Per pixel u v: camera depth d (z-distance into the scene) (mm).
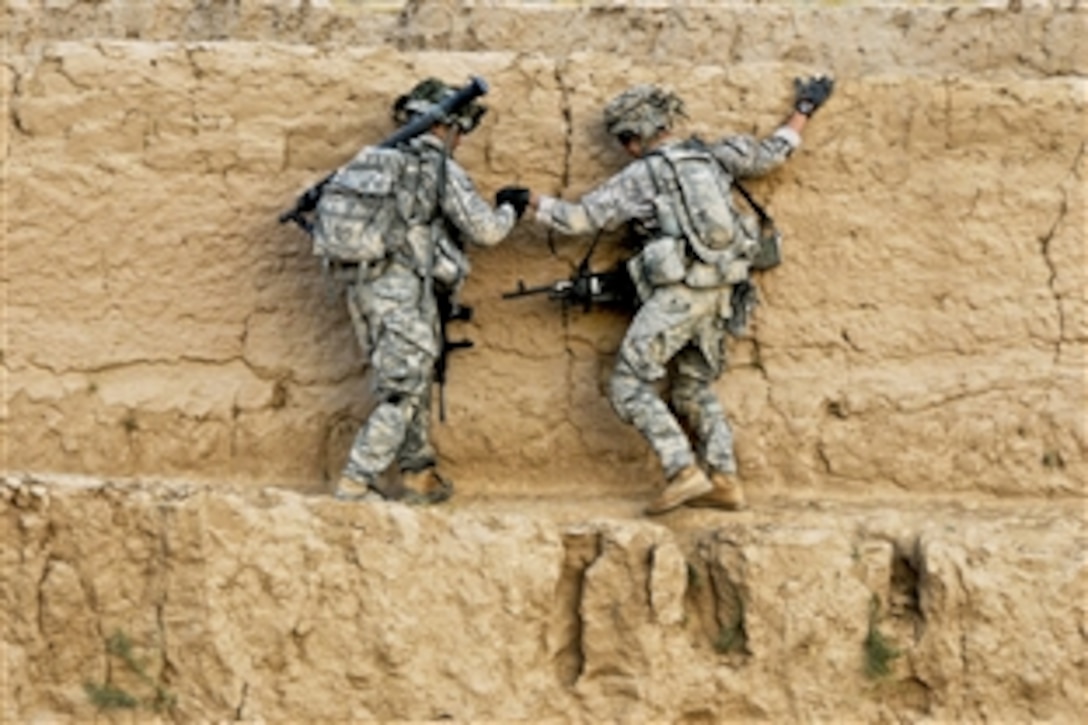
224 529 10898
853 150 12578
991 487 12430
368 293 11359
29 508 10914
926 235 12625
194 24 14656
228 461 12109
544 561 11203
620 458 12328
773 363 12469
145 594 10898
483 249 12273
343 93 12328
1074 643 11438
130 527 10914
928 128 12633
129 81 12188
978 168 12672
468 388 12250
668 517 11875
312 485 12125
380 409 11305
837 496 12406
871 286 12562
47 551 10922
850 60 14562
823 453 12406
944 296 12602
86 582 10898
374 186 11266
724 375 12430
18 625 10836
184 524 10844
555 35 14578
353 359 12273
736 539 11430
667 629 11312
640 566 11281
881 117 12609
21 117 12102
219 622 10820
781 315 12492
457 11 14609
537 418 12273
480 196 11758
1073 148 12711
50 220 12070
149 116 12203
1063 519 12023
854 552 11531
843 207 12562
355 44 14648
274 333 12250
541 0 16016
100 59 12180
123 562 10906
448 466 12250
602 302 12219
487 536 11195
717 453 11844
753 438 12352
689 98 12492
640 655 11250
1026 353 12578
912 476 12430
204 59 12266
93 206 12125
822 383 12453
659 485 12328
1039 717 11430
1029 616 11453
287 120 12305
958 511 12242
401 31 14672
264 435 12125
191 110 12234
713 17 14586
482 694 11055
